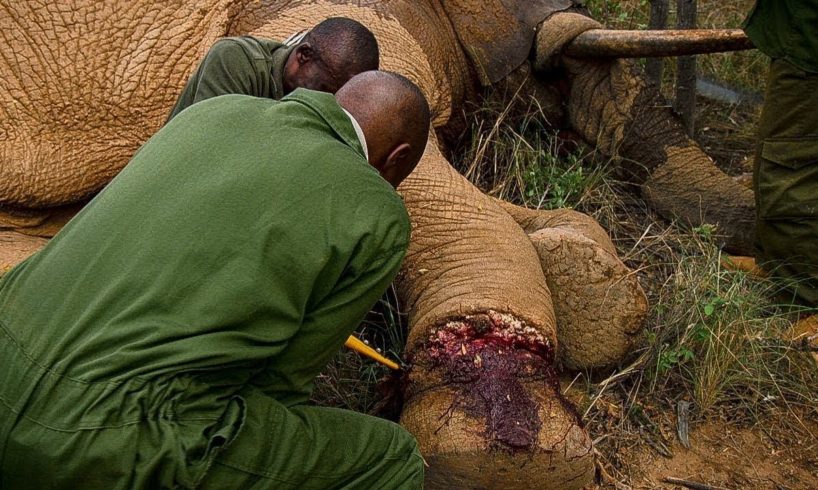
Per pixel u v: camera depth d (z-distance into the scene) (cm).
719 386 373
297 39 328
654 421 366
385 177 266
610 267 353
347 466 246
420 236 353
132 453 214
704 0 696
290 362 240
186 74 407
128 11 404
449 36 475
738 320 386
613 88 495
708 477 344
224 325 222
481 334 308
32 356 222
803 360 404
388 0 442
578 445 291
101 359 218
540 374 305
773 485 344
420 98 262
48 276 232
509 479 288
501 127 493
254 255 225
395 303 370
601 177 484
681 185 493
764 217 429
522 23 482
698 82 644
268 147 237
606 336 359
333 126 247
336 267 231
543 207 461
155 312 222
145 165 240
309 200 231
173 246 226
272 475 233
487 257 338
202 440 221
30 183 397
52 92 397
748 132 598
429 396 302
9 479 222
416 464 260
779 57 405
